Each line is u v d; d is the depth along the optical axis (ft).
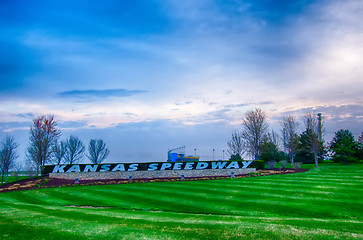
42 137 176.35
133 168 148.15
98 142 246.47
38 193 102.32
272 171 150.92
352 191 81.51
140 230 43.70
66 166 145.28
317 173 132.36
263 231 43.16
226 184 107.45
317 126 213.87
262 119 216.33
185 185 110.01
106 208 72.49
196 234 41.81
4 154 168.86
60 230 42.83
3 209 64.28
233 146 243.60
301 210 62.95
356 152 183.62
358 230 43.96
